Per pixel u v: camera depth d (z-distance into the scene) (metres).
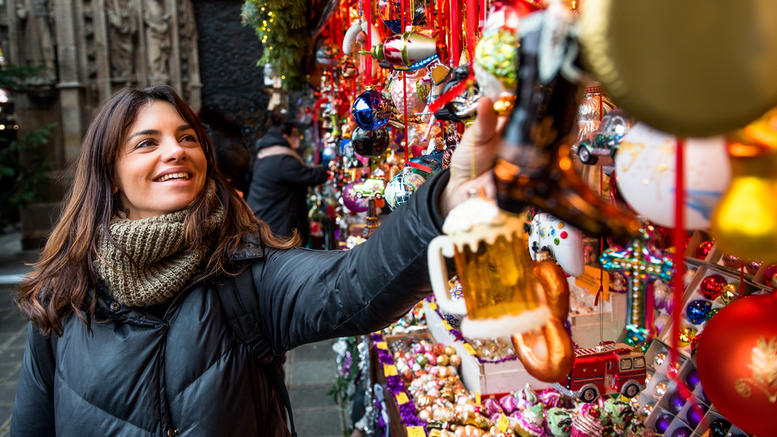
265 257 1.24
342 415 3.54
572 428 1.40
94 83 10.35
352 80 2.53
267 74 6.11
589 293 1.96
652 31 0.39
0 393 3.89
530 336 0.73
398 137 1.85
